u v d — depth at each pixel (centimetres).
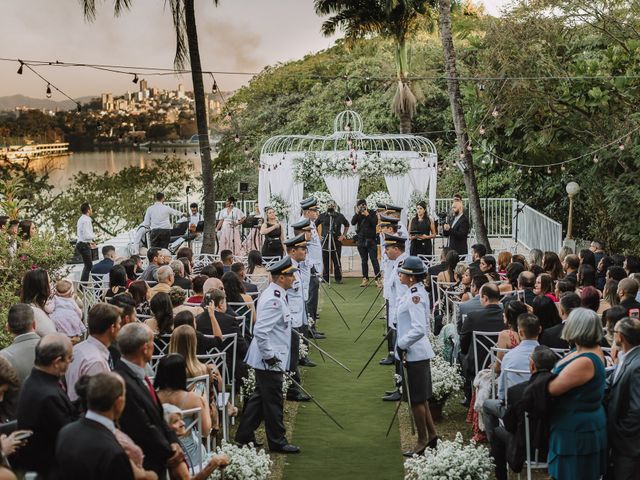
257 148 3703
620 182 1977
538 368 665
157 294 862
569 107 2023
